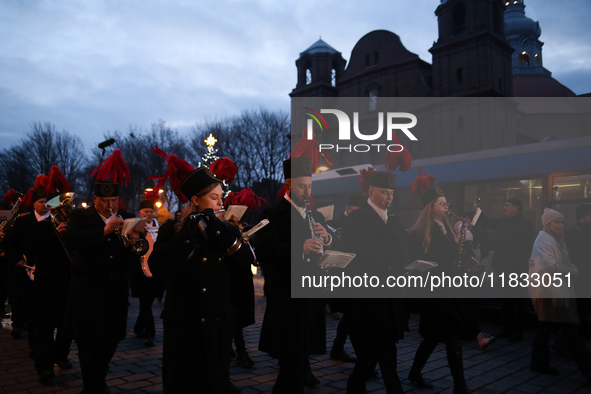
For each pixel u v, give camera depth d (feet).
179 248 7.88
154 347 18.35
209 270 8.36
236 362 16.12
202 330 7.99
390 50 128.47
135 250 10.15
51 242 13.62
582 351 13.97
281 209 10.83
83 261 11.33
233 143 122.42
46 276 13.75
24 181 144.56
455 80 113.50
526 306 23.56
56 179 16.34
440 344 19.69
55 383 13.46
